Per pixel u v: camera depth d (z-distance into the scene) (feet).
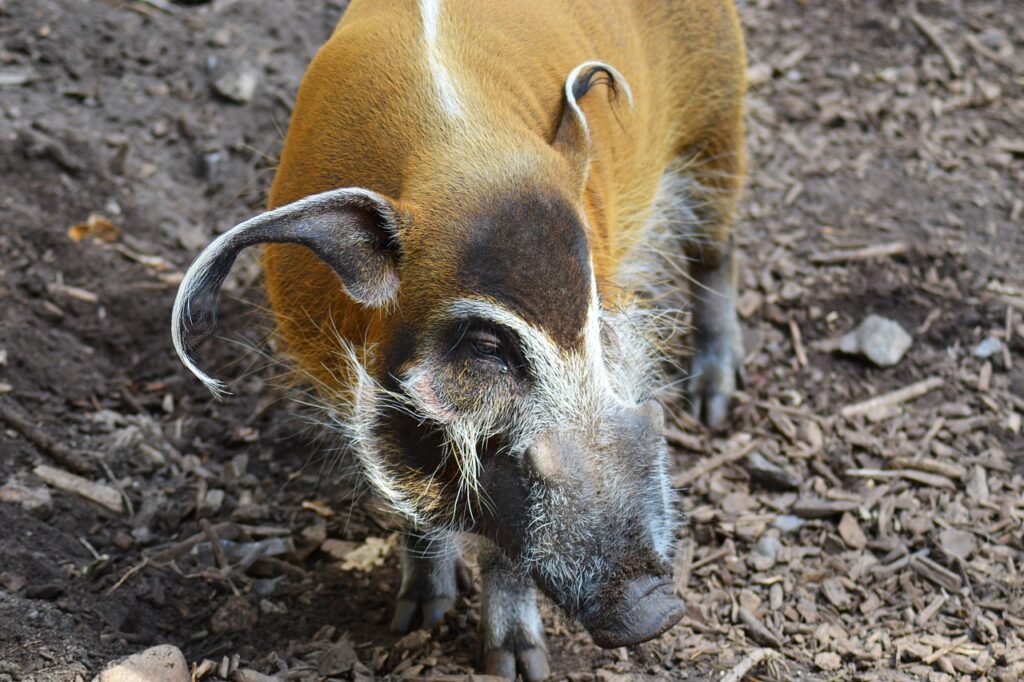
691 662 13.02
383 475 11.38
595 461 10.43
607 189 13.09
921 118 23.34
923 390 17.52
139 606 13.58
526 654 12.66
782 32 25.72
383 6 12.55
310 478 16.19
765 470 16.19
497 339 10.37
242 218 20.15
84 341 17.44
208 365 17.66
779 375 18.11
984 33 25.38
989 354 17.98
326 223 10.14
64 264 18.19
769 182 21.88
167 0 23.97
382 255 10.52
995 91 23.86
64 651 12.12
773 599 14.10
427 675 12.75
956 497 15.57
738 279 19.66
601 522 10.37
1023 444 16.44
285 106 21.81
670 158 16.62
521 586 12.58
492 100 11.39
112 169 19.99
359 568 14.70
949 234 20.31
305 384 15.03
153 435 16.30
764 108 23.73
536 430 10.44
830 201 21.36
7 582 13.17
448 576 13.78
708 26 15.84
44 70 21.18
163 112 21.34
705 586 14.40
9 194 18.74
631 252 15.20
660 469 10.85
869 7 26.13
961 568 14.30
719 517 15.48
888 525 15.24
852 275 19.60
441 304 10.41
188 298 9.89
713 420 17.33
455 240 10.36
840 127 23.34
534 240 10.28
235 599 13.70
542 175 10.60
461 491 11.12
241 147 21.09
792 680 12.73
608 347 11.10
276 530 15.14
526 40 12.46
